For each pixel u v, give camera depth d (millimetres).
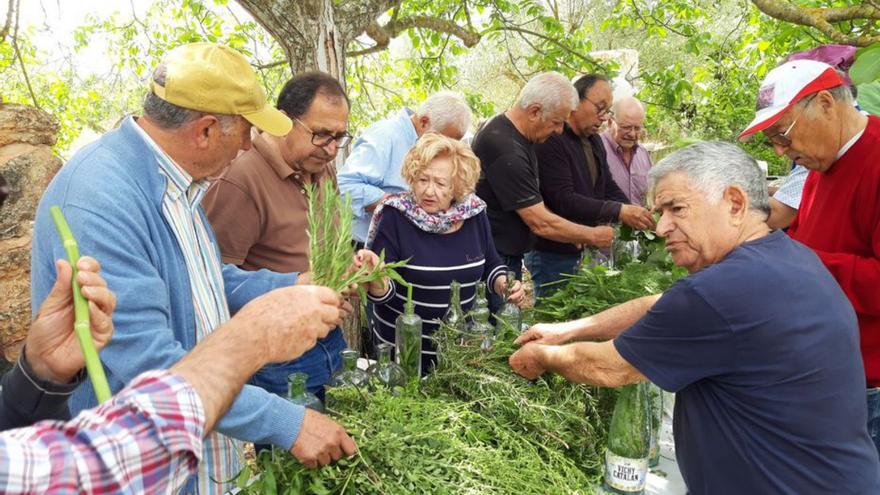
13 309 3008
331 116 2223
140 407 732
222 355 963
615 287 2283
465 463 1397
